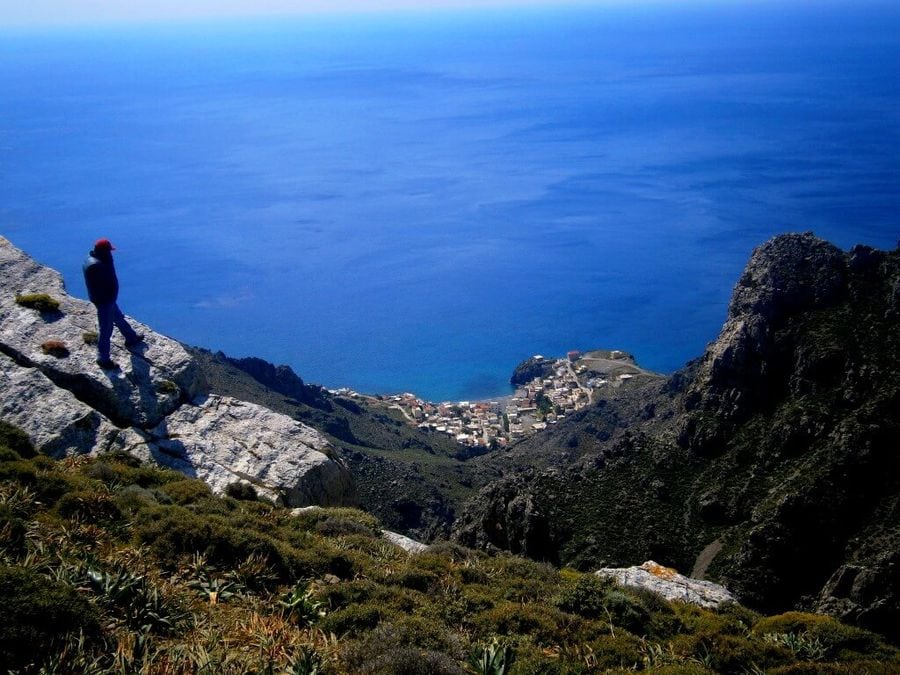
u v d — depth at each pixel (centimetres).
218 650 1127
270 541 1606
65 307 2903
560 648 1445
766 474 6009
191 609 1285
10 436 1975
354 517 2227
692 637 1606
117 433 2369
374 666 1152
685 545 5753
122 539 1525
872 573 4416
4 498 1486
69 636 1014
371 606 1411
